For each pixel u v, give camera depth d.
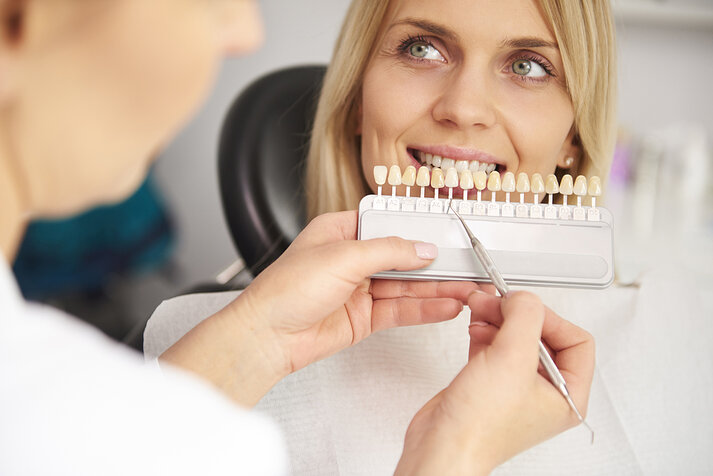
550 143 0.72
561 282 0.54
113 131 0.25
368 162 0.78
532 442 0.42
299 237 0.55
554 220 0.54
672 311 0.68
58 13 0.22
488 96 0.68
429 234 0.54
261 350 0.50
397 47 0.72
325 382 0.60
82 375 0.23
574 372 0.46
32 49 0.23
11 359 0.23
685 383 0.65
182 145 1.65
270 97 0.98
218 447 0.25
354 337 0.55
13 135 0.24
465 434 0.38
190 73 0.25
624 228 1.50
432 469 0.37
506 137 0.71
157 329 0.66
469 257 0.54
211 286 0.87
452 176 0.55
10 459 0.22
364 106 0.77
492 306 0.45
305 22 1.58
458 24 0.67
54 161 0.25
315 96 1.00
